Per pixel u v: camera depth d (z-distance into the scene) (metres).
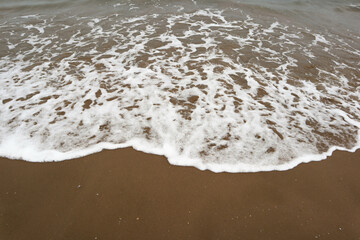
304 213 3.29
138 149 4.11
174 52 7.14
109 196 3.43
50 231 3.04
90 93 5.41
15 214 3.21
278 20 9.85
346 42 8.28
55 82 5.75
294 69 6.54
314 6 11.76
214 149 4.14
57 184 3.57
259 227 3.13
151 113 4.86
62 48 7.30
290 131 4.56
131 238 2.99
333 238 3.04
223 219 3.20
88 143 4.19
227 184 3.62
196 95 5.43
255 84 5.88
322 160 4.02
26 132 4.36
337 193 3.54
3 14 9.94
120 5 10.85
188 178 3.69
